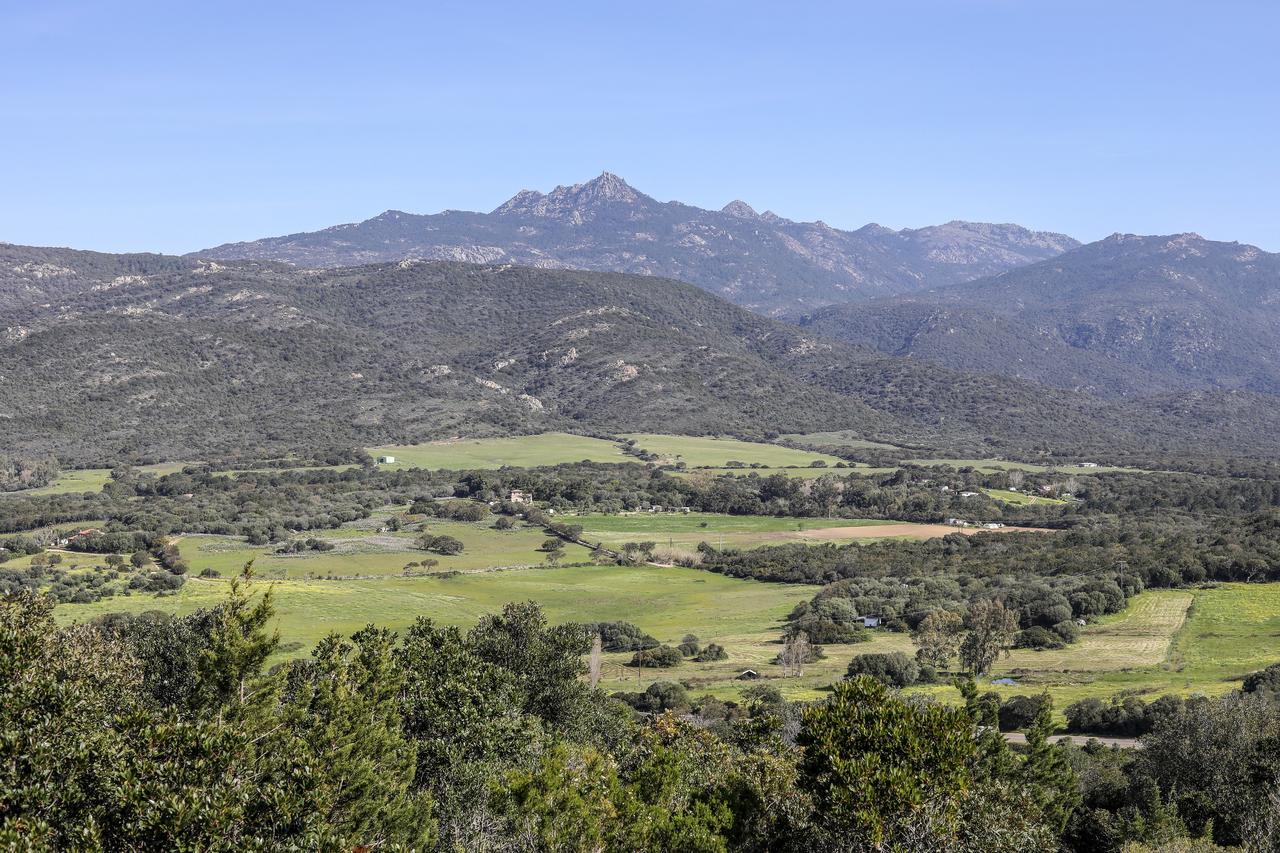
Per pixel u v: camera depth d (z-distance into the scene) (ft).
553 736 160.97
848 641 341.00
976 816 101.35
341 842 93.30
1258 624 326.65
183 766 95.91
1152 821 146.92
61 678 115.03
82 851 82.12
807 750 103.65
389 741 132.26
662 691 267.59
